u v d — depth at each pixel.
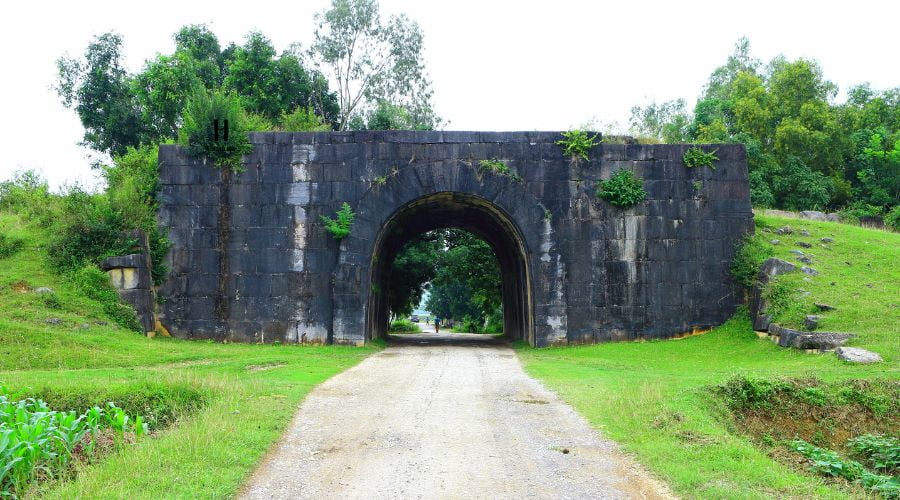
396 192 19.67
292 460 7.57
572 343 19.44
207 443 7.54
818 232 22.41
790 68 35.53
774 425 10.55
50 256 18.23
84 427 8.04
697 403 10.00
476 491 6.65
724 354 17.02
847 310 15.73
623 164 20.16
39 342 14.25
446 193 19.94
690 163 20.16
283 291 19.39
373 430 8.94
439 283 39.00
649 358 16.75
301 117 25.45
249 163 19.80
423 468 7.36
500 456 7.82
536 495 6.54
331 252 19.53
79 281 17.67
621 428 8.90
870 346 13.76
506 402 10.91
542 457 7.79
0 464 6.32
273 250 19.52
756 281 19.03
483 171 19.83
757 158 32.59
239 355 16.20
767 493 6.42
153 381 10.23
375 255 20.55
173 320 19.23
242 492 6.51
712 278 19.92
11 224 19.91
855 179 36.03
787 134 33.31
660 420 8.97
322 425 9.13
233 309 19.33
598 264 19.77
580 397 11.05
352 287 19.33
